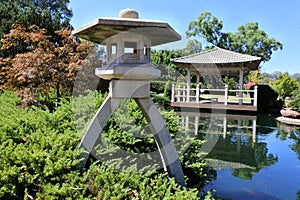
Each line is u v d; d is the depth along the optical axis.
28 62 5.48
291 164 4.84
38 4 22.77
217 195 3.36
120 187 2.19
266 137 7.34
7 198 2.00
